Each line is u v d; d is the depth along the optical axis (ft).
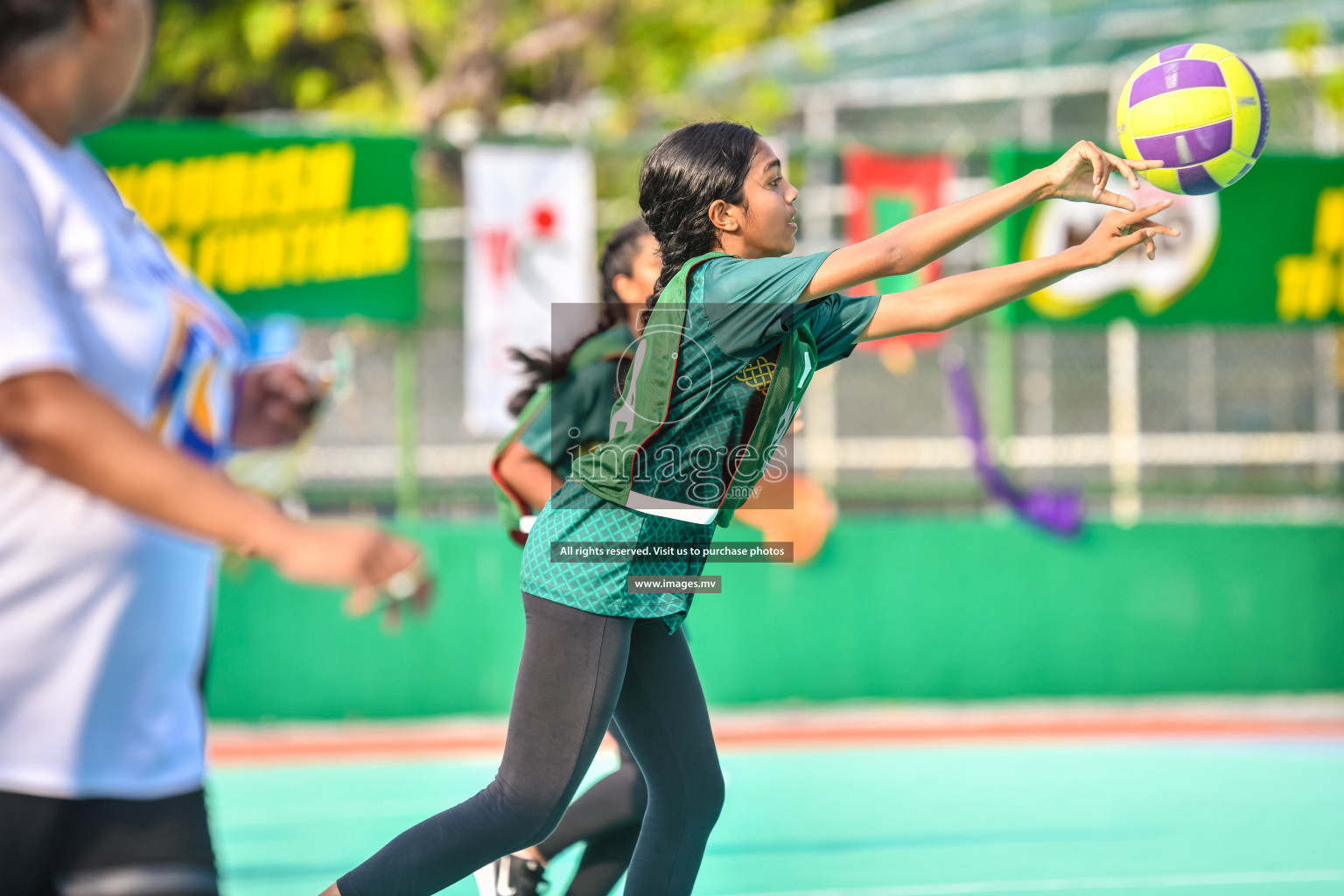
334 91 148.56
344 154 75.10
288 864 47.88
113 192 18.48
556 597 26.61
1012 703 84.02
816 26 144.46
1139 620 85.15
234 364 19.65
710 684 81.30
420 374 90.99
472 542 80.07
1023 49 135.95
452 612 79.77
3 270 15.42
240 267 73.61
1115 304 84.64
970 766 67.72
